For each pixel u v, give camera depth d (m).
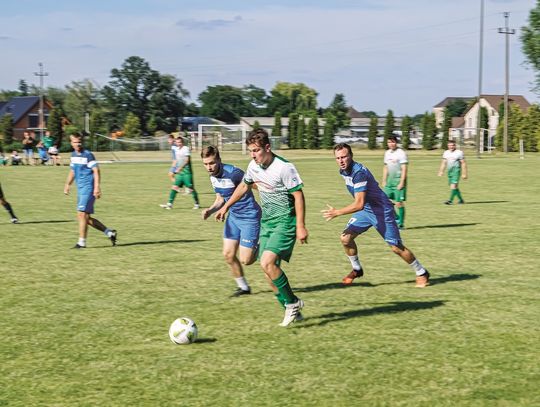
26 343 6.89
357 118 143.88
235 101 141.62
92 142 68.62
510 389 5.63
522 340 6.89
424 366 6.15
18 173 35.69
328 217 8.85
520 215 18.28
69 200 22.52
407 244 13.26
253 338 7.01
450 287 9.38
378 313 7.96
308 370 6.07
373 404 5.34
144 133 108.06
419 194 24.66
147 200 22.67
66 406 5.34
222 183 8.68
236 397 5.48
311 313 7.98
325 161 47.78
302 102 148.62
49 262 11.34
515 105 68.56
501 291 9.12
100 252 12.36
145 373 6.03
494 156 56.53
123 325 7.52
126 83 107.50
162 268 10.81
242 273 8.95
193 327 6.85
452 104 141.38
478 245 13.11
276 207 7.34
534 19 42.72
